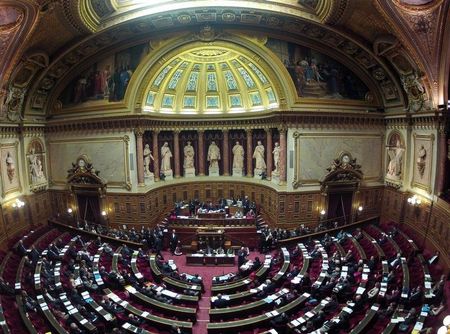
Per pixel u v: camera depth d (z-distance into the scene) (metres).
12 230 24.52
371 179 27.61
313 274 19.31
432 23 17.70
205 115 30.47
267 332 14.02
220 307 16.97
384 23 19.59
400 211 25.34
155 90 28.38
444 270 18.34
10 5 15.82
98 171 27.84
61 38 22.00
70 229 26.17
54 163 28.95
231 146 31.88
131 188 27.38
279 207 26.91
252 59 25.53
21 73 23.14
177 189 30.86
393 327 13.23
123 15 21.67
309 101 26.03
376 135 27.31
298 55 25.16
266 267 20.22
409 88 23.22
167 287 19.02
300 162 26.58
